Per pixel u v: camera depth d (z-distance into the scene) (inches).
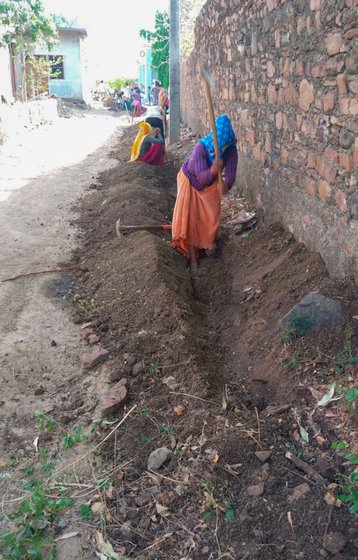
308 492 95.2
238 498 97.3
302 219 173.5
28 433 121.9
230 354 148.3
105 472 108.2
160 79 871.7
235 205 246.5
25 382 139.1
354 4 124.6
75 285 195.9
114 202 276.8
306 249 170.4
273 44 190.4
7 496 104.6
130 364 139.2
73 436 119.1
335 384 116.9
